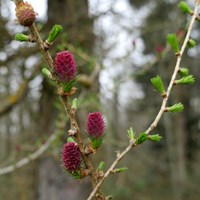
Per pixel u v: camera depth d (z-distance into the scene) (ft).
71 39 14.37
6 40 13.94
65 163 3.83
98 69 12.19
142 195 41.98
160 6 37.65
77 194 14.67
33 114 20.38
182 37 8.16
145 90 47.55
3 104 14.56
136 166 41.27
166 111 4.34
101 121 3.88
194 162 51.96
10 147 30.35
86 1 15.46
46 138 12.37
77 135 3.84
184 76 4.70
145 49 35.91
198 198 41.91
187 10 5.32
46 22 15.02
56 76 3.74
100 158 15.70
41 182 15.06
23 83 14.43
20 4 3.59
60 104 11.05
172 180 43.83
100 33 16.40
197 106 53.21
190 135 52.26
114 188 37.19
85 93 12.29
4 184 29.73
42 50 3.67
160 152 49.62
